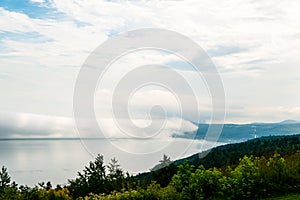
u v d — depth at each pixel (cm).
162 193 693
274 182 766
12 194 741
